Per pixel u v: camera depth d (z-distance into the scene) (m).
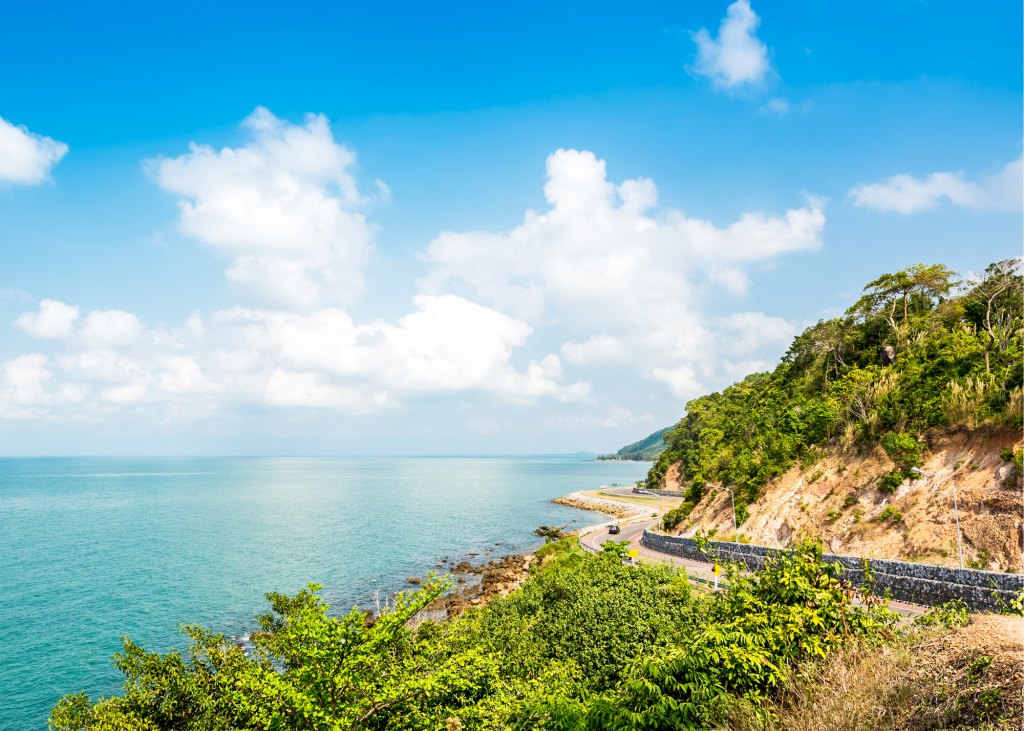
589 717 9.38
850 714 7.00
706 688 8.60
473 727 12.23
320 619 10.86
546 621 19.59
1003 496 34.16
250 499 143.50
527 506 131.25
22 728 26.95
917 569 31.91
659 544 58.16
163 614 43.53
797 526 45.84
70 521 98.19
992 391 39.94
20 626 40.75
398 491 176.88
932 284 75.12
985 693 6.30
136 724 11.36
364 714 10.88
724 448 70.94
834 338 78.50
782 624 9.45
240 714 11.56
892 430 45.56
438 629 14.26
